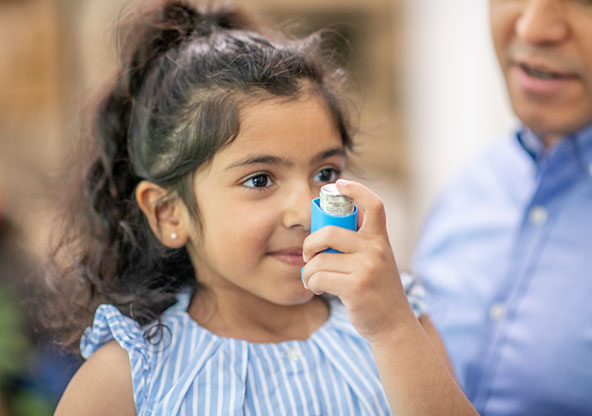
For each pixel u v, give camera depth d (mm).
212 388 1092
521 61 1518
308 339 1217
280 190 1111
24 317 2104
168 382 1094
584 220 1604
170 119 1169
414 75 4266
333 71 1298
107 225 1360
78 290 1369
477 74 3494
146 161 1218
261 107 1097
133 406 1085
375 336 1014
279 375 1141
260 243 1101
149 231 1266
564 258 1601
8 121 3939
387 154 4828
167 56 1260
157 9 1354
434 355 1026
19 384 2152
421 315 1347
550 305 1575
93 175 1384
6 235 2205
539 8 1421
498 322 1654
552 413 1519
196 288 1258
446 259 1893
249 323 1212
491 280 1739
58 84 3918
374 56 4945
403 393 1004
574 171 1621
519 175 1820
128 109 1322
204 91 1145
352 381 1158
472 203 1905
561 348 1526
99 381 1094
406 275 1366
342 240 1000
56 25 3893
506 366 1604
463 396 1040
